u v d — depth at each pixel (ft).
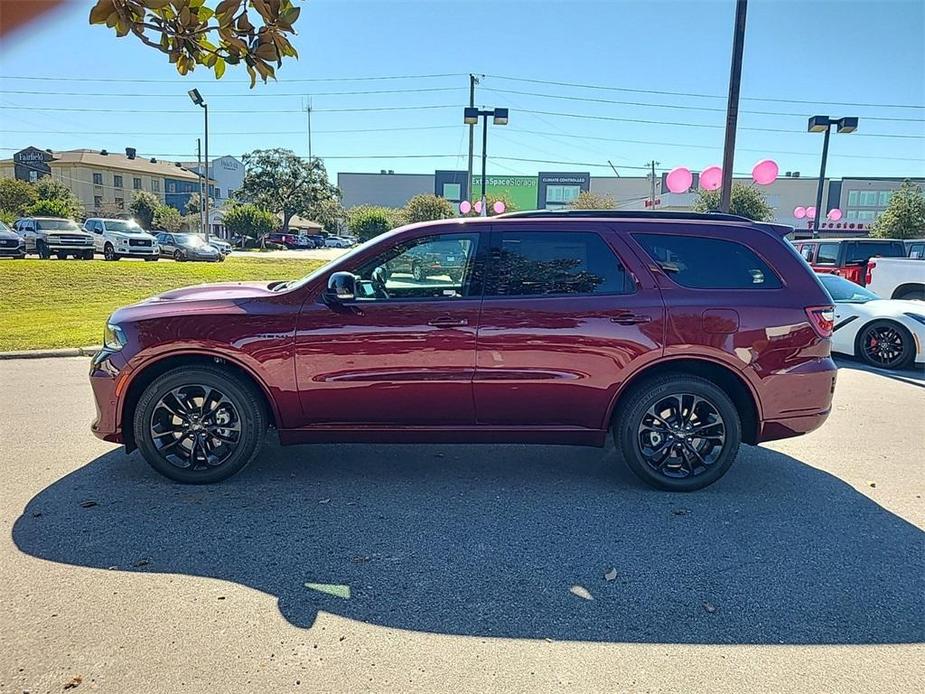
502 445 18.10
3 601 9.98
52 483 14.88
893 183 188.96
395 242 14.58
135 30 7.39
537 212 15.21
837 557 11.83
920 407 23.20
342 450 17.51
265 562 11.35
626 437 14.75
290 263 96.02
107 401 14.51
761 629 9.58
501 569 11.25
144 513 13.30
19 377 26.45
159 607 9.88
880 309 31.32
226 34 7.63
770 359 14.47
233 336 14.20
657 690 8.23
